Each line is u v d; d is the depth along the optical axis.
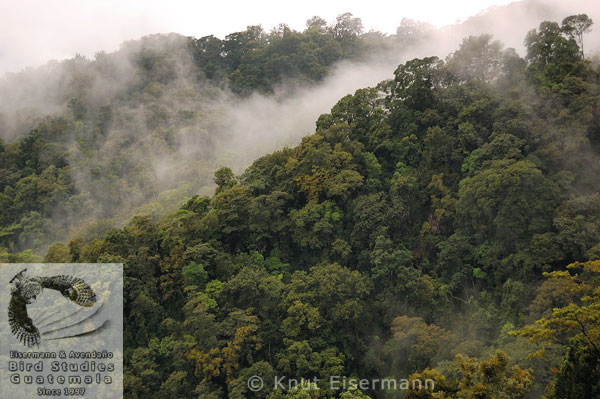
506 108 64.62
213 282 55.16
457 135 66.31
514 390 31.48
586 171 57.50
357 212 61.75
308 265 62.31
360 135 72.56
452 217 61.50
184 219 60.66
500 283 54.56
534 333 32.94
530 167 55.06
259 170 71.19
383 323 54.69
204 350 49.41
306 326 51.50
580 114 59.53
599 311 31.14
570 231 50.38
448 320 54.00
